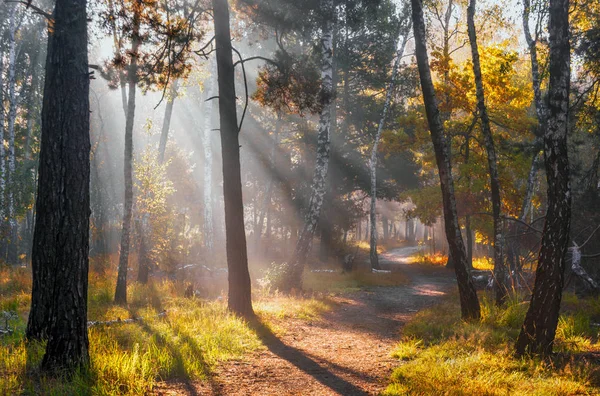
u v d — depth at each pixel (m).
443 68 22.88
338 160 33.94
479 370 6.85
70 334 6.27
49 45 6.84
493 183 13.94
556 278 7.83
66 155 6.45
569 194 7.89
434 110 11.66
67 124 6.48
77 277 6.39
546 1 14.22
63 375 5.98
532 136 22.38
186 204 35.25
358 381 6.95
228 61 11.66
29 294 13.48
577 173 22.14
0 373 6.04
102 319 10.58
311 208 18.08
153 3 10.88
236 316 11.22
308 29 15.55
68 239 6.36
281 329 10.74
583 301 14.60
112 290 14.87
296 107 13.52
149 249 17.84
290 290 17.30
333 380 6.98
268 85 12.99
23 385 5.66
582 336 9.86
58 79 6.50
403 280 25.00
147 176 17.62
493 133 23.89
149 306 12.59
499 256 13.60
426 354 8.08
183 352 7.58
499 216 13.80
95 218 30.39
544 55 17.12
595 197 20.05
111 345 7.40
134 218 17.98
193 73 18.86
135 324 9.84
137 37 10.66
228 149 11.59
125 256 13.72
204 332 9.14
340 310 14.88
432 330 10.44
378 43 32.81
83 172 6.54
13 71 27.23
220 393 6.16
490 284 19.08
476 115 21.45
